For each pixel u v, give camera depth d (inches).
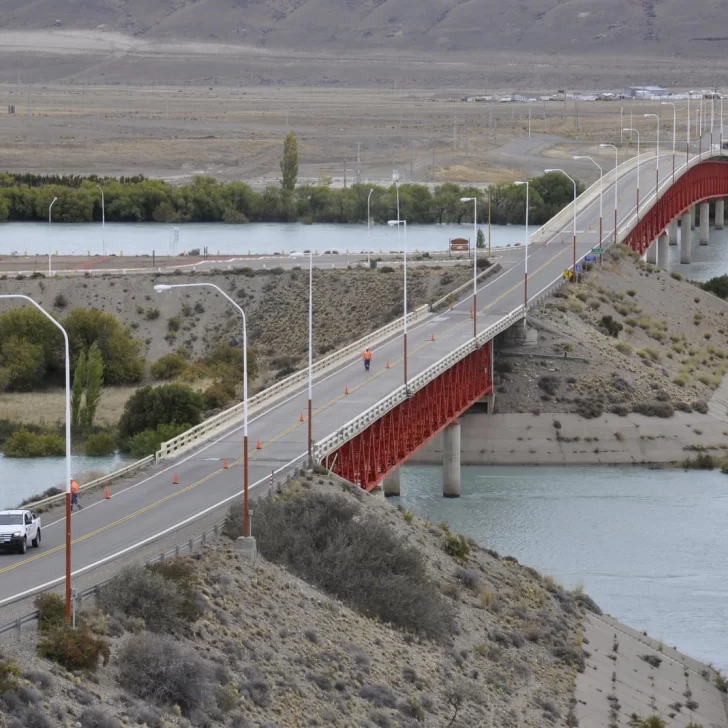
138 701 4119.1
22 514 5383.9
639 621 6870.1
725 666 6392.7
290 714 4498.0
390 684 5027.1
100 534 5639.8
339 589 5580.7
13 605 4611.2
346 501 6254.9
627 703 5698.8
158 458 6929.1
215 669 4488.2
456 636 5738.2
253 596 5157.5
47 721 3735.2
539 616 6284.5
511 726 5128.0
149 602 4628.4
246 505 5467.5
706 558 7780.5
